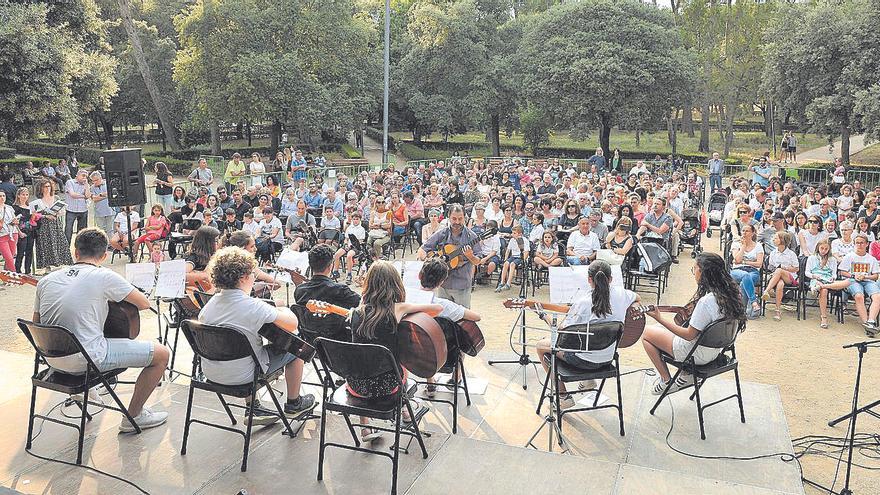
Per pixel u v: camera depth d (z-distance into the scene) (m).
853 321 9.17
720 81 37.28
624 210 11.79
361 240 12.26
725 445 5.08
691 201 17.11
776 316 9.23
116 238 12.44
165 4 44.66
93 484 4.27
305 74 33.50
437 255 6.96
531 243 11.15
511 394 6.02
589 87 31.14
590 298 5.18
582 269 5.66
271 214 12.07
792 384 6.84
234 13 31.69
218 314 4.45
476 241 7.05
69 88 20.23
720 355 5.47
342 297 4.94
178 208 14.12
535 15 36.59
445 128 39.81
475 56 36.81
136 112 41.12
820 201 13.38
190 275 6.11
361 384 4.29
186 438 4.64
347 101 34.84
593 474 4.39
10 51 16.97
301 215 12.73
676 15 39.84
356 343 4.27
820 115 28.12
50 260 11.46
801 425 5.88
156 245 11.27
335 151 39.84
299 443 4.83
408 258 13.22
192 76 32.41
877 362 7.50
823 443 5.45
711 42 37.28
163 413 5.17
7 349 7.54
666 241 11.55
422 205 14.10
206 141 44.66
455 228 7.01
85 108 21.75
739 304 5.13
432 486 4.25
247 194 14.78
